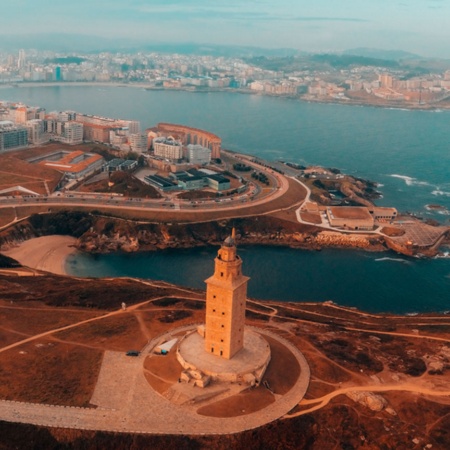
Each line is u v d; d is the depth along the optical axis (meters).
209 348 163.88
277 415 142.25
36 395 148.25
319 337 187.88
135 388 152.38
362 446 134.50
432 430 139.00
